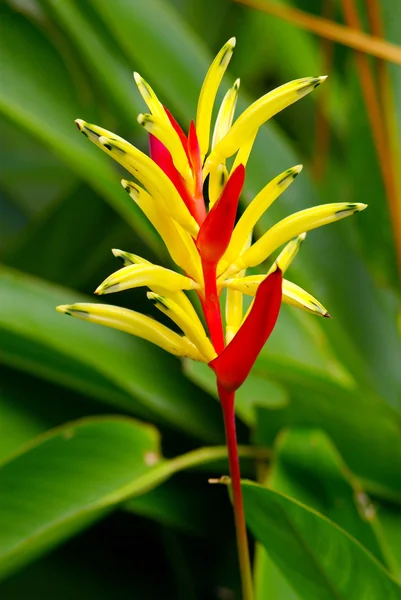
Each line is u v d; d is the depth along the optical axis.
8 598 1.00
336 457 0.98
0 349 1.09
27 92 1.21
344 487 0.97
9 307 1.08
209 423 1.09
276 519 0.86
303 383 0.99
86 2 1.27
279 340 1.21
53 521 0.94
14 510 0.95
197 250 0.78
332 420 1.02
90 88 1.28
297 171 0.77
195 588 1.02
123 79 1.27
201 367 1.03
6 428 1.06
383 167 1.23
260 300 0.77
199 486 1.06
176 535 1.06
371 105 1.21
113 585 1.02
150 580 1.02
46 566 1.02
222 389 0.79
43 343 1.05
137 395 1.06
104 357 1.09
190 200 0.77
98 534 1.08
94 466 0.97
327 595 0.90
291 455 0.99
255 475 1.08
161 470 0.97
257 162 1.27
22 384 1.12
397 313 1.28
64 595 1.01
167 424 1.13
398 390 1.22
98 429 0.98
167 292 0.78
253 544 1.06
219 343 0.78
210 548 1.07
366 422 1.01
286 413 1.02
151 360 1.13
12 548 0.93
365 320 1.27
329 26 1.15
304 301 0.78
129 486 0.96
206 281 0.77
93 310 0.78
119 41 1.25
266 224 1.24
